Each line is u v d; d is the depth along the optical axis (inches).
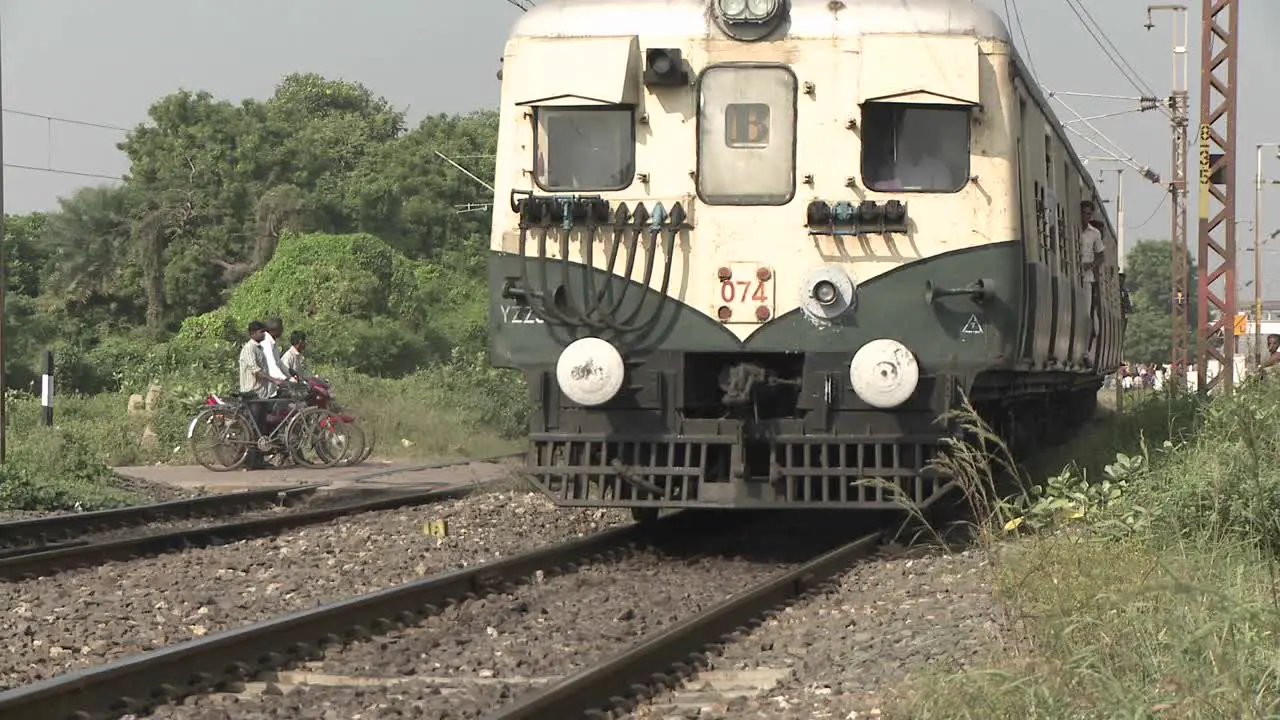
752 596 513.0
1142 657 335.3
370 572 635.5
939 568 583.8
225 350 2257.6
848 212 647.8
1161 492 626.5
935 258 650.8
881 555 660.7
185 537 719.7
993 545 530.9
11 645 475.2
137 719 372.2
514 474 983.6
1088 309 1118.4
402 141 3656.5
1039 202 768.9
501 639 481.4
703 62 660.7
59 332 3078.2
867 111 657.0
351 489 1020.5
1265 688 315.3
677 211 655.1
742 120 660.1
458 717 371.9
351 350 2475.4
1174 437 914.1
